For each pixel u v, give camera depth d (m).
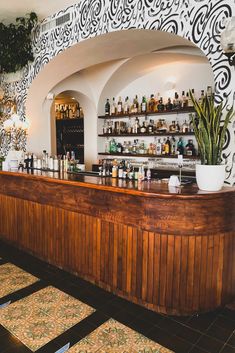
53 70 4.57
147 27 3.12
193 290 2.46
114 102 6.25
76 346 2.09
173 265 2.45
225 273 2.54
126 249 2.69
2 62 4.62
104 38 3.63
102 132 6.36
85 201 3.02
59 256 3.39
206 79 4.90
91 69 5.61
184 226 2.38
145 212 2.51
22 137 5.17
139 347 2.09
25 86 4.89
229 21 2.38
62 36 4.05
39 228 3.62
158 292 2.52
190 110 4.88
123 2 3.29
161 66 5.38
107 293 2.85
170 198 2.34
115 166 3.43
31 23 4.32
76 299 2.72
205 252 2.43
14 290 2.86
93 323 2.36
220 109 2.42
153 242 2.50
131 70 5.51
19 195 3.87
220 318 2.47
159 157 5.46
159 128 5.45
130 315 2.49
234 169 2.62
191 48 4.45
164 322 2.40
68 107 7.81
